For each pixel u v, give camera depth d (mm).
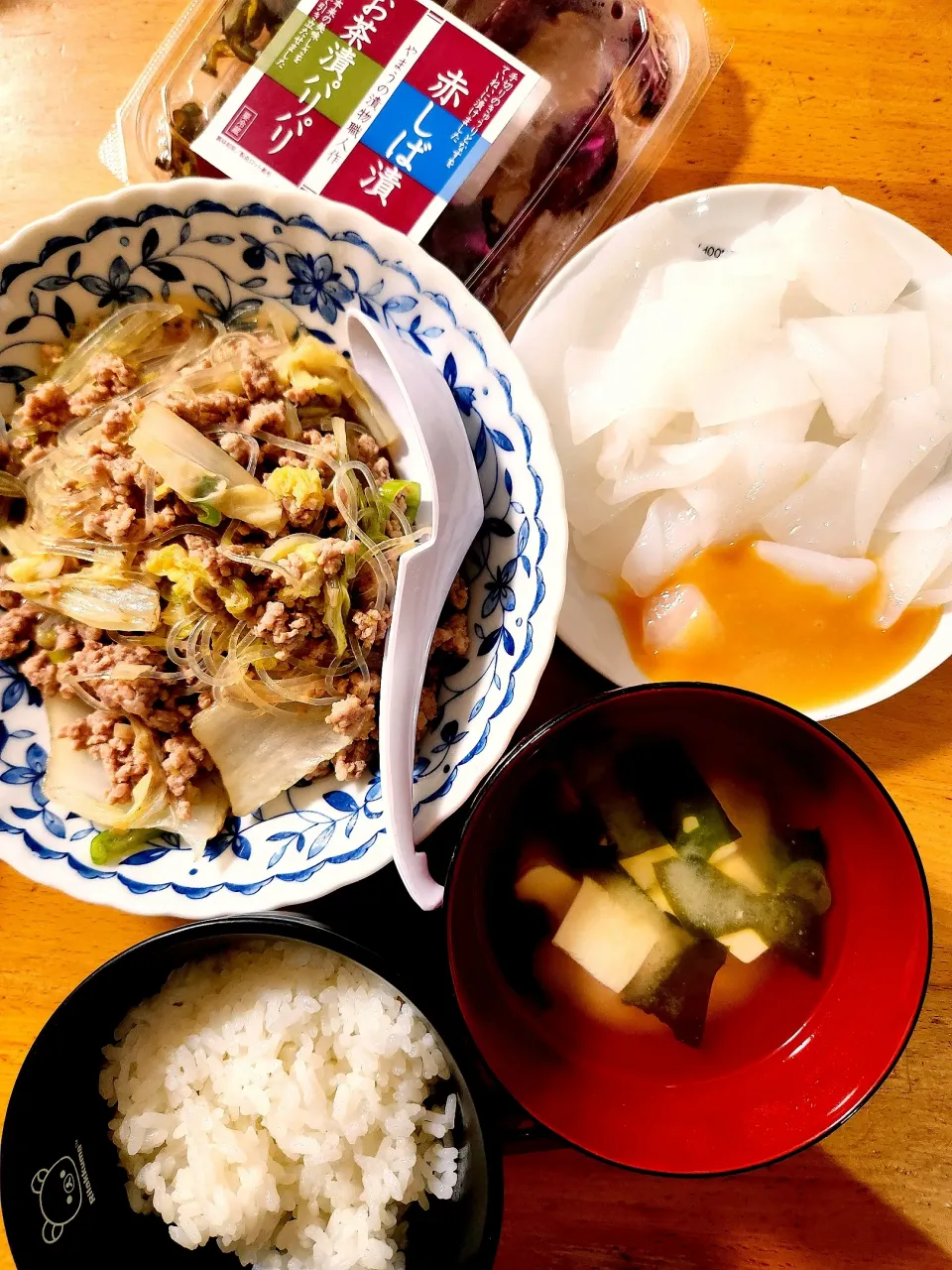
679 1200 283
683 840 267
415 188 282
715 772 266
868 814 244
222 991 265
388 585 256
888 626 282
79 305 253
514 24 283
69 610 251
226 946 269
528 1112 239
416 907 283
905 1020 237
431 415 244
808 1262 282
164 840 258
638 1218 283
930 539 277
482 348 248
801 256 273
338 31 279
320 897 258
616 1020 264
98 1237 242
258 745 253
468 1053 243
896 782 288
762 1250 282
